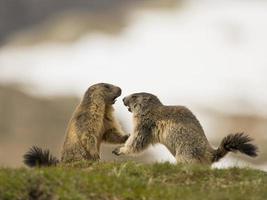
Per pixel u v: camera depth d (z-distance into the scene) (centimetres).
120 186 1103
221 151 1377
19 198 1042
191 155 1388
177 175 1211
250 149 1359
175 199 1079
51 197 1053
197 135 1404
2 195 1036
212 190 1144
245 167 1256
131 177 1172
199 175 1212
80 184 1091
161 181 1190
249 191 1138
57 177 1091
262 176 1230
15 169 1127
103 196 1077
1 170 1118
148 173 1213
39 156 1327
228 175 1217
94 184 1094
